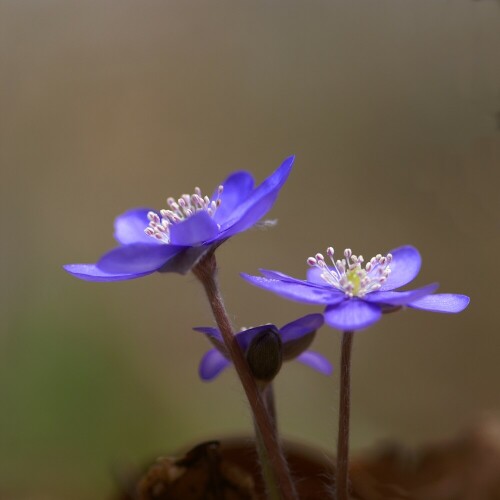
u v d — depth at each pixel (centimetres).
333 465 23
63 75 38
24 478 30
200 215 20
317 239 36
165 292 36
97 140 38
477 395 32
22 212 37
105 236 37
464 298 21
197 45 38
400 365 34
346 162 37
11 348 34
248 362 21
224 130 38
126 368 34
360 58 36
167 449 30
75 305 35
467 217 33
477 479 24
